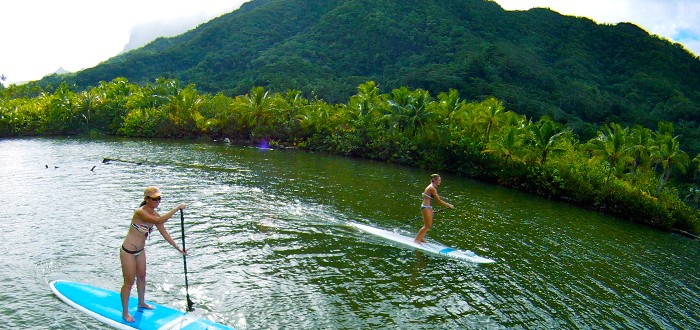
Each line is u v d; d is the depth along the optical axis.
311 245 14.66
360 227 16.98
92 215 16.62
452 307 10.95
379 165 41.69
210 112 60.88
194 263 12.30
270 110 56.91
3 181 22.55
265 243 14.52
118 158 34.09
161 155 37.81
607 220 25.80
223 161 35.91
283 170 32.69
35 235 14.00
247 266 12.41
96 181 23.58
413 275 12.73
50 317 8.89
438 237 16.88
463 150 39.19
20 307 9.25
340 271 12.59
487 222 20.31
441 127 42.19
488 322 10.37
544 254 16.16
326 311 10.15
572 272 14.52
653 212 26.48
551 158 34.34
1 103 60.97
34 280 10.61
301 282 11.63
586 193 29.77
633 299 12.76
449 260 14.22
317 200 21.95
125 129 57.16
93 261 12.06
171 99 60.56
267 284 11.33
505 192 31.69
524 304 11.55
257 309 9.95
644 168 43.16
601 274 14.68
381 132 46.78
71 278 10.86
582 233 20.72
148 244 13.57
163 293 10.28
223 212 18.19
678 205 26.86
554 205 28.41
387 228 17.48
